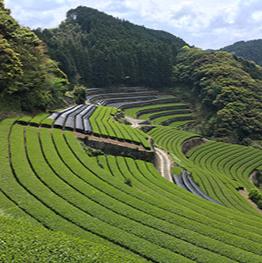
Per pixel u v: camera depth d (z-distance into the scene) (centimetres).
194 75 14250
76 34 16725
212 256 2620
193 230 3106
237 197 5834
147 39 18450
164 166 6166
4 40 5753
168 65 15175
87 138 5559
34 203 3070
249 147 9894
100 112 8225
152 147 6456
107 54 14000
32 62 6469
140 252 2517
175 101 13788
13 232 2025
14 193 3212
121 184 4025
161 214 3325
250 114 11294
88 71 13188
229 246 2847
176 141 8700
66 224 2777
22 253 1828
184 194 4553
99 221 2906
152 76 14862
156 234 2839
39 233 2100
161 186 4597
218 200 5484
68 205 3125
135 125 9181
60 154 4481
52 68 7662
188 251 2648
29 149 4362
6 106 5675
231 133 10838
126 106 11694
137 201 3541
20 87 5944
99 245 2114
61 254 1894
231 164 8406
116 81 13962
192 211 3684
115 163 5169
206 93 12912
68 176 3831
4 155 4000
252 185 7150
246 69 15000
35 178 3612
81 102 9469
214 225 3369
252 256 2719
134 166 5238
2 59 5653
